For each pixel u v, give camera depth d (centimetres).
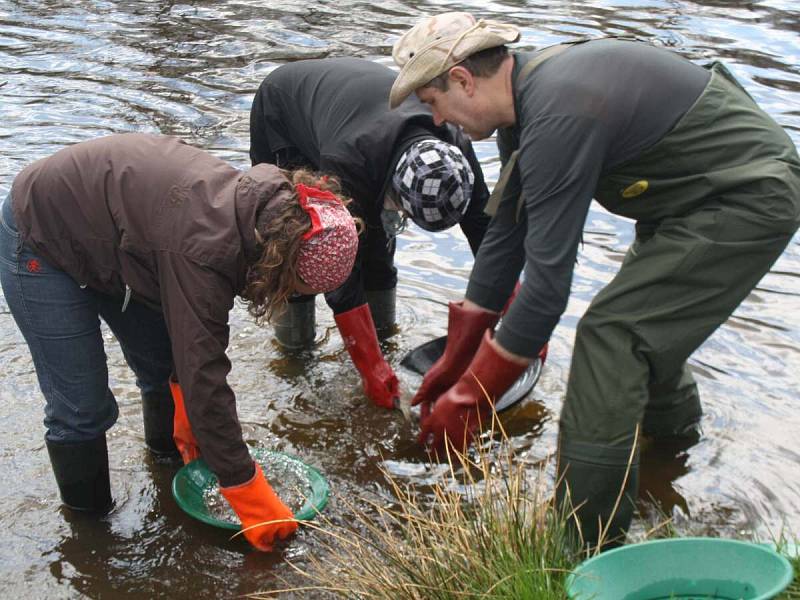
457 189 377
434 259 562
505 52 322
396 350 477
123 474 387
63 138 670
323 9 965
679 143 312
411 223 602
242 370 462
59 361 329
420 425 411
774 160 315
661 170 318
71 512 363
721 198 318
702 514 361
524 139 305
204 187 296
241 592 326
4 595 325
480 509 309
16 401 425
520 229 366
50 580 332
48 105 727
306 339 480
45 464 388
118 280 318
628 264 328
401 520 361
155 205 298
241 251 291
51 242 312
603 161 305
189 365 300
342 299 419
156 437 391
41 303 321
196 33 897
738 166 315
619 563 257
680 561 259
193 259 290
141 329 359
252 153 471
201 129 689
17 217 314
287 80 438
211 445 314
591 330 322
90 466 351
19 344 470
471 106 324
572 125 296
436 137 391
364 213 402
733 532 351
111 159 308
